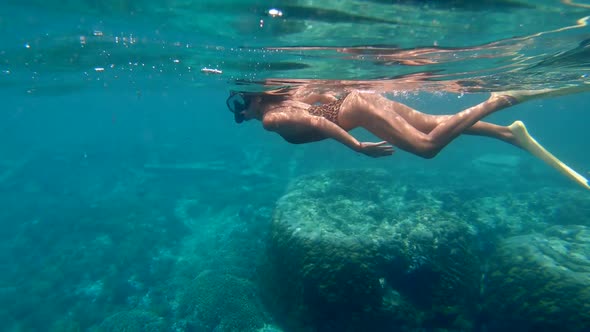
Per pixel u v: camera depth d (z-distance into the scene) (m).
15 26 3.16
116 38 3.51
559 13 2.38
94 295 5.23
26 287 5.51
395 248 4.00
